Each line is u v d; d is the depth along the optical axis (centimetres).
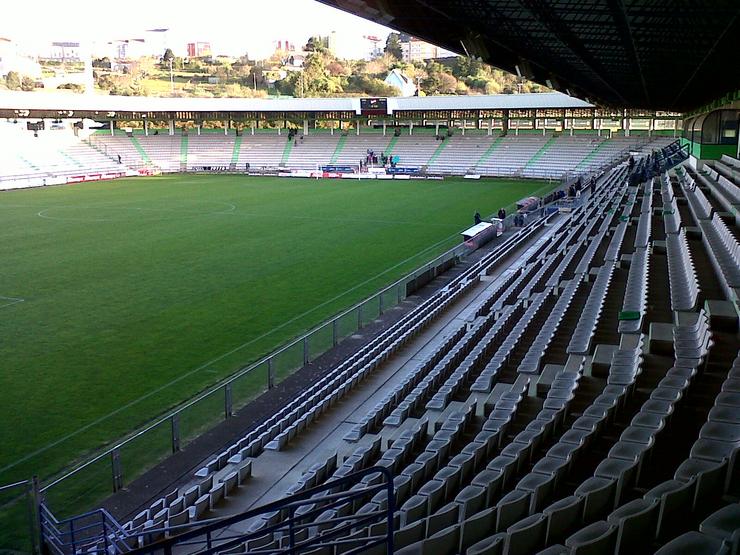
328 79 13550
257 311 2342
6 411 1540
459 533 627
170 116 8900
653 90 3584
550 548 546
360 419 1394
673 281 1645
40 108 7356
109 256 3272
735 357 1109
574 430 871
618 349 1294
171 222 4331
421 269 2786
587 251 2544
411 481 895
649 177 4756
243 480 1136
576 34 1831
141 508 1142
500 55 2373
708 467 652
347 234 3853
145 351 1939
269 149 8644
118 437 1417
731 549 447
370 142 8481
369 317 2269
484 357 1598
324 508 552
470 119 8188
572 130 7881
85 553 889
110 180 7350
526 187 6356
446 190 6159
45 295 2556
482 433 1004
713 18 1534
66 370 1791
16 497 1152
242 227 4116
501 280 2744
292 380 1712
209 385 1694
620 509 584
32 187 6619
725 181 2884
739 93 3394
